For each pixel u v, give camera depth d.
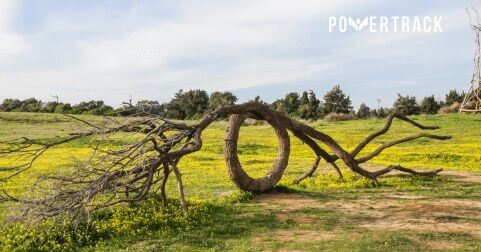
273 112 19.06
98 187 12.80
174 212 13.95
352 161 20.58
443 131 50.44
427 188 19.92
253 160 31.14
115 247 11.14
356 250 10.79
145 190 14.12
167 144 14.78
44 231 11.77
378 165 27.58
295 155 35.34
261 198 17.61
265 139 47.31
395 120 61.84
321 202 16.94
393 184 20.83
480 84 41.69
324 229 12.95
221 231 12.55
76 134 13.91
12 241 11.11
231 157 17.58
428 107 90.19
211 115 16.55
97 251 10.88
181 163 29.98
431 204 16.44
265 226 13.25
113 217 13.30
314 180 21.97
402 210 15.47
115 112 15.30
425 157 31.59
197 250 10.85
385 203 16.73
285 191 19.02
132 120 14.59
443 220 13.99
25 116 75.25
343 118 74.62
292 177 23.38
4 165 29.25
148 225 12.65
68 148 40.50
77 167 13.75
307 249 10.97
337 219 14.20
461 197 17.88
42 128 62.91
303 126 20.00
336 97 90.06
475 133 48.19
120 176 13.49
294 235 12.30
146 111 14.91
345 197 17.94
